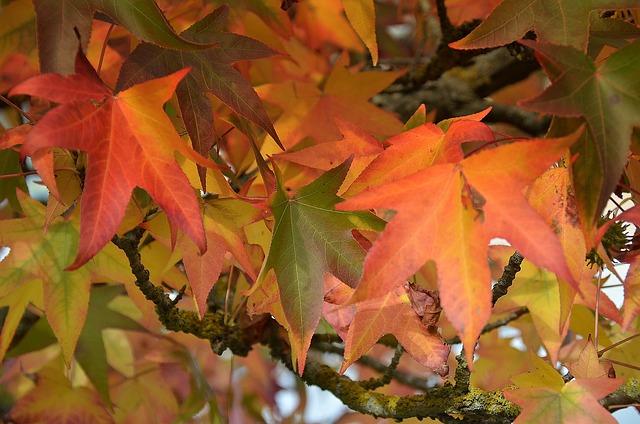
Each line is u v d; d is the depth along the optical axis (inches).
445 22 47.1
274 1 39.9
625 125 31.3
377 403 38.7
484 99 57.8
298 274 33.9
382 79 45.4
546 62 31.5
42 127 30.8
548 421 33.7
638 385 35.5
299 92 44.8
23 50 39.6
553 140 30.6
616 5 33.4
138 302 40.6
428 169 31.4
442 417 37.2
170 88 31.9
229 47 34.6
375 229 34.1
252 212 36.8
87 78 31.9
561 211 33.6
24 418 42.7
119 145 31.8
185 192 32.1
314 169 40.7
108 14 32.7
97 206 31.3
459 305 30.6
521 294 41.3
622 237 36.0
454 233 31.0
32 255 39.6
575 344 43.9
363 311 35.2
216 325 41.8
